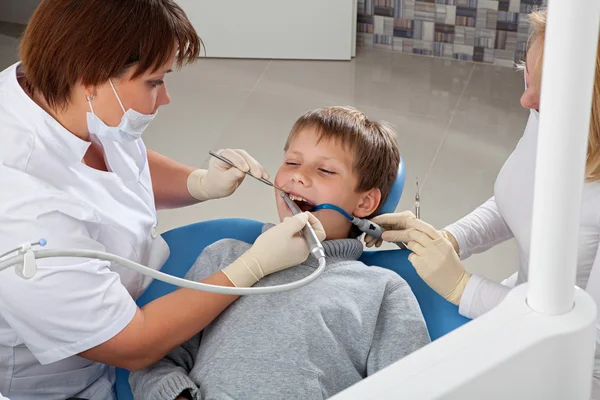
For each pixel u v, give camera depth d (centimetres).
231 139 309
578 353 52
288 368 123
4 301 113
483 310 138
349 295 137
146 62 115
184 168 172
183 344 139
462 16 353
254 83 348
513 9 343
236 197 279
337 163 150
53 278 112
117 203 137
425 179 286
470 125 317
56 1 111
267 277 138
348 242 147
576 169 46
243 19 357
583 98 44
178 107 330
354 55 368
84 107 120
